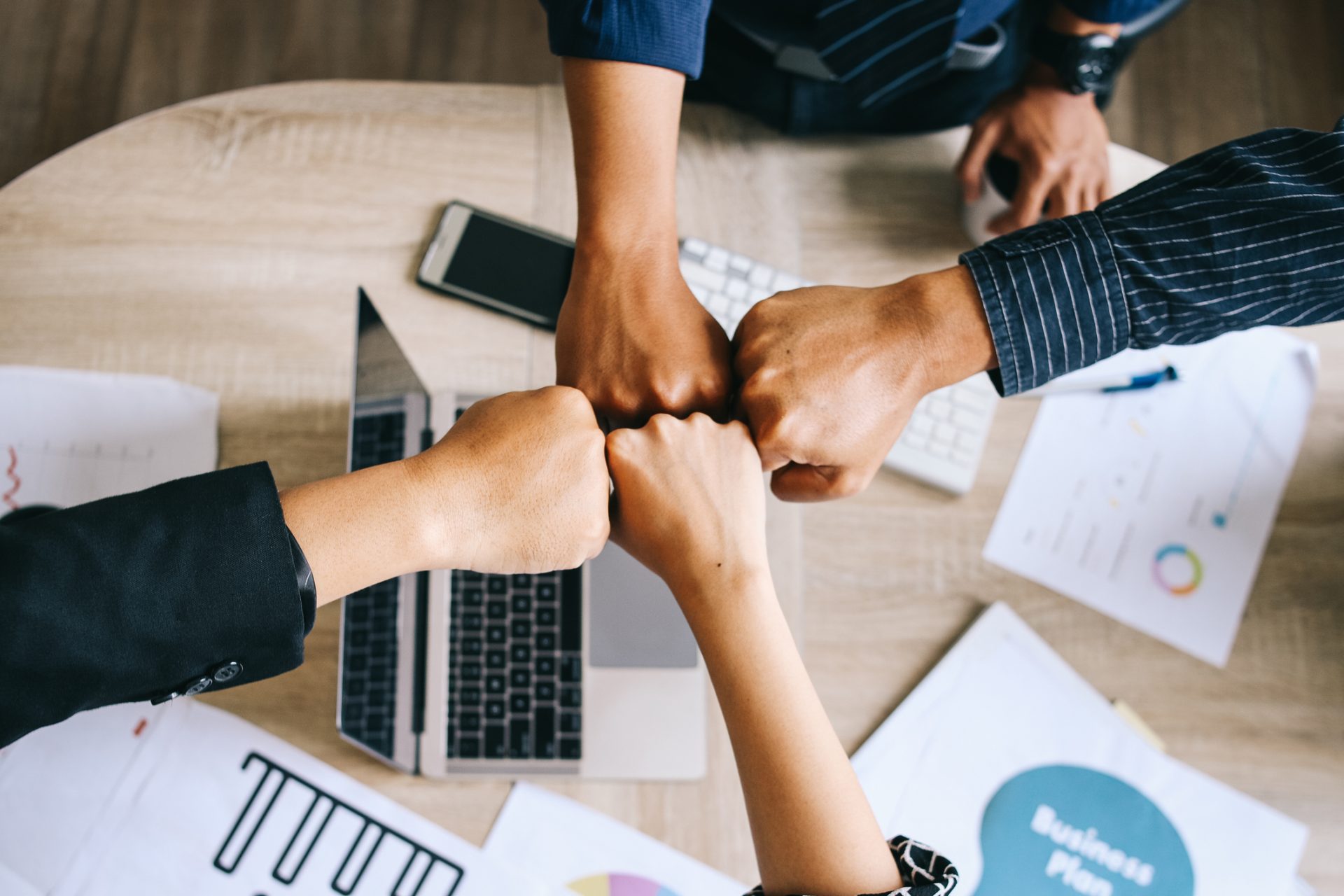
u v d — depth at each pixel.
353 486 0.58
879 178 0.88
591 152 0.68
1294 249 0.59
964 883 0.74
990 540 0.80
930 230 0.86
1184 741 0.77
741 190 0.87
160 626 0.50
